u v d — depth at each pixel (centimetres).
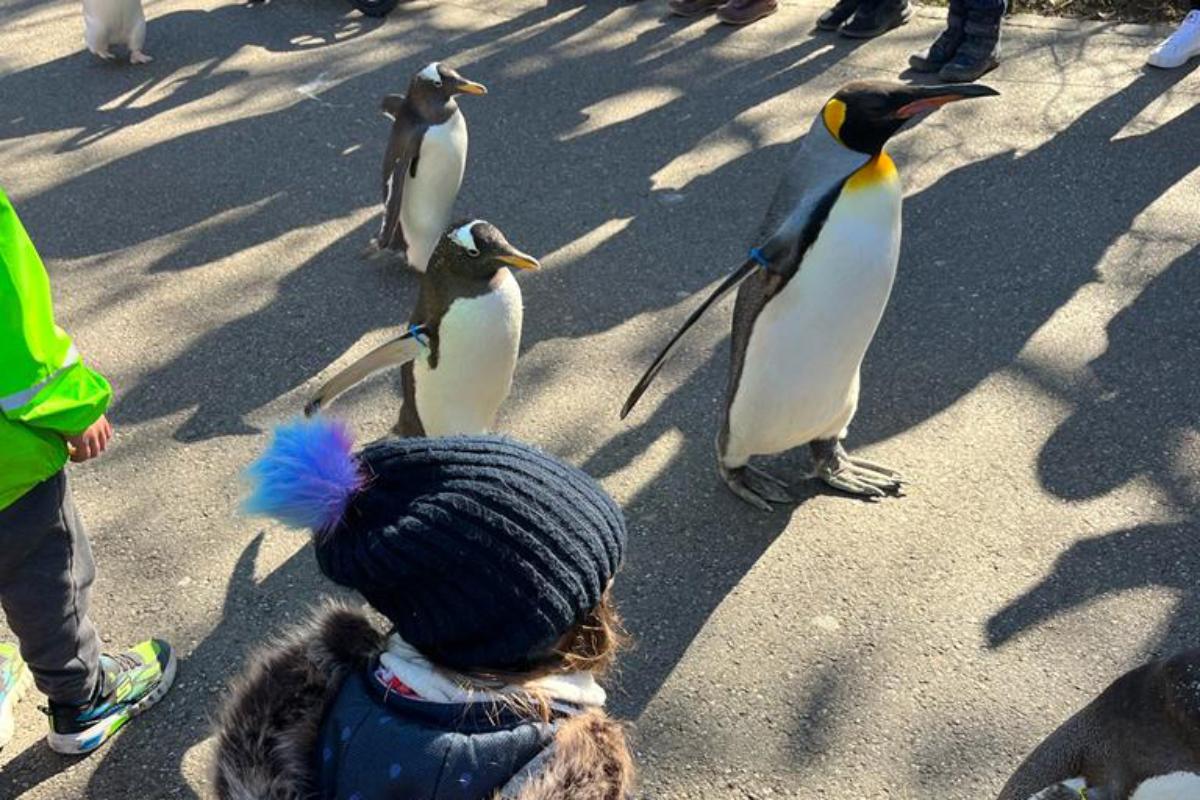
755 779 251
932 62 564
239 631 292
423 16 680
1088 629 282
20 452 203
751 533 318
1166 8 608
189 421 372
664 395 375
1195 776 142
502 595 113
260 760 121
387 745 117
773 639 285
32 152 553
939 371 377
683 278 434
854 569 304
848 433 355
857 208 275
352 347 406
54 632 237
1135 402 356
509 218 479
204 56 643
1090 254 429
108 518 331
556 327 410
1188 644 276
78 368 206
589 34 641
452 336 306
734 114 549
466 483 115
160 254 467
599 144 530
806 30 627
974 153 498
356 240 469
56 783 254
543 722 120
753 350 297
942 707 265
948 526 317
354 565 113
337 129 559
